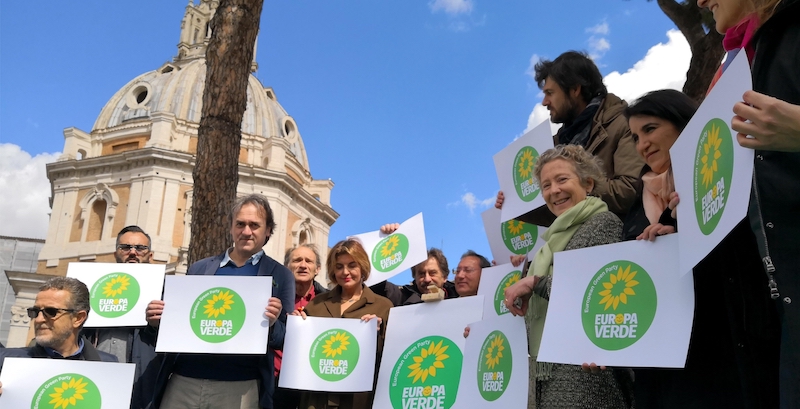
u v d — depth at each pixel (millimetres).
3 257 57188
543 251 3266
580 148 3451
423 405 3867
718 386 2322
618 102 4047
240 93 7715
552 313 2771
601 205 3215
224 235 7305
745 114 1785
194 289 4262
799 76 1964
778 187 1920
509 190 4539
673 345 2318
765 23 2096
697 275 2445
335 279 5027
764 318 2104
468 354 3578
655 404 2574
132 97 53188
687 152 2256
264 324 4172
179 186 45938
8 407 3875
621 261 2613
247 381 4363
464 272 5652
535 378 3176
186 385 4293
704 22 7203
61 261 45812
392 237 5910
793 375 1784
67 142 49312
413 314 4176
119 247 5738
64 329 4348
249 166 46406
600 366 2512
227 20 7777
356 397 4531
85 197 47188
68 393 3930
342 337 4426
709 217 2057
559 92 4191
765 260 1904
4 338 55062
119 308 5055
